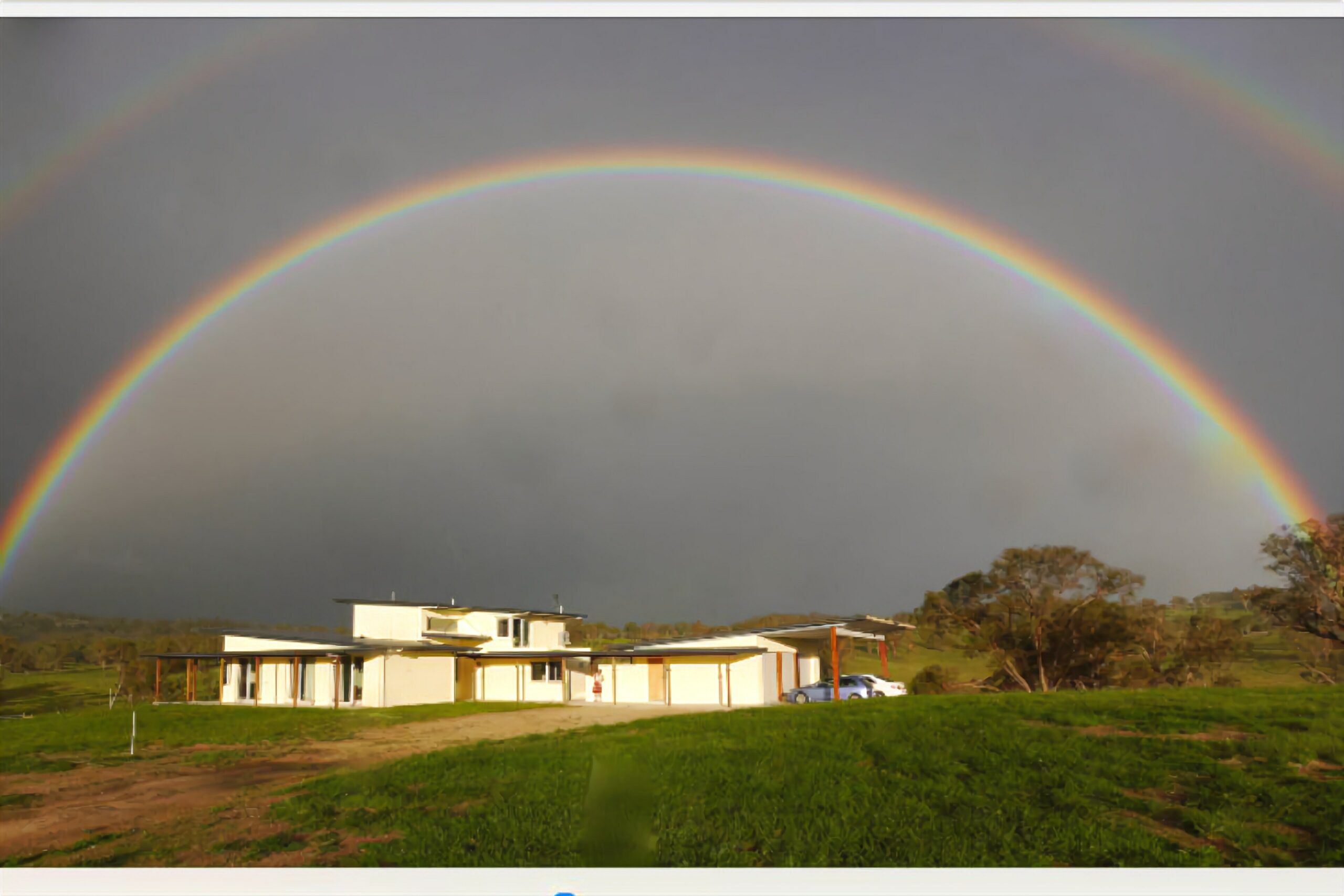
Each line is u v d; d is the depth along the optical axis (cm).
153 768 2127
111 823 1457
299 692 4712
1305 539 5672
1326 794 1252
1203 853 1088
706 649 4425
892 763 1562
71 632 15100
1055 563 6144
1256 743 1547
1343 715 1875
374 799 1476
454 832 1261
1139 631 6188
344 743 2538
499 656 4922
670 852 1162
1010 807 1272
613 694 4638
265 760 2209
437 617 5547
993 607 6278
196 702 5056
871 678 4219
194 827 1380
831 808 1308
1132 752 1555
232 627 5491
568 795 1434
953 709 2284
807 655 4938
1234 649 6103
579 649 5591
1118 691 2841
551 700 4788
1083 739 1692
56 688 8606
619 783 1420
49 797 1733
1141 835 1145
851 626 4512
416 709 4031
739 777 1504
